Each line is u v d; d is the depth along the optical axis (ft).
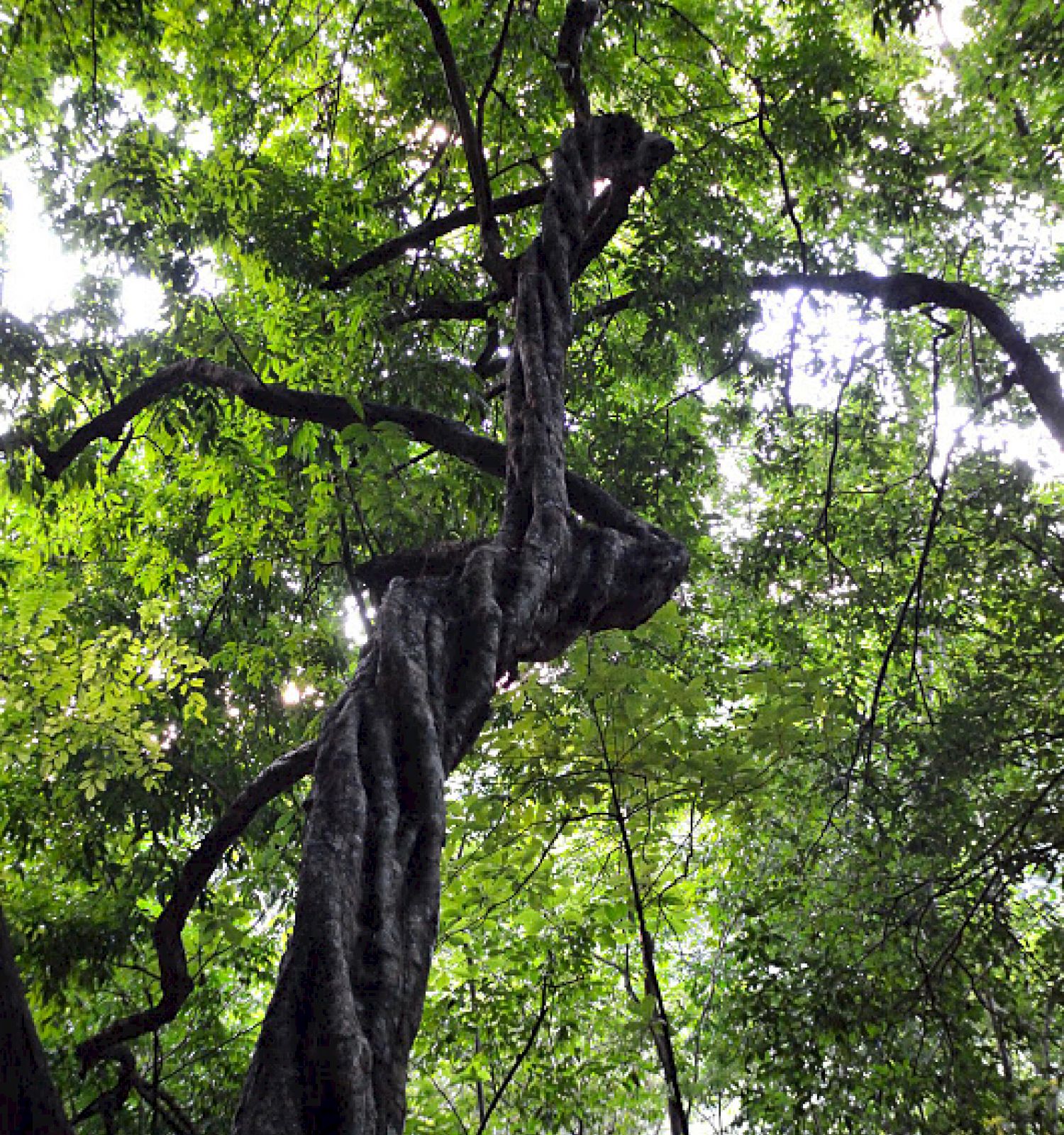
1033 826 17.34
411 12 20.43
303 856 4.71
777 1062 17.75
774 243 21.49
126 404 14.74
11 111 19.86
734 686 19.62
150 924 16.76
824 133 20.22
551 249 10.16
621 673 12.26
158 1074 15.38
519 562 6.97
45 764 15.79
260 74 21.03
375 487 13.71
